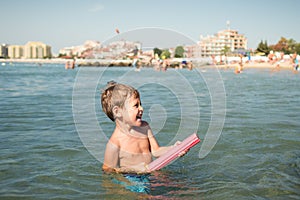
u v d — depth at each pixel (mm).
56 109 7824
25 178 3318
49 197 2875
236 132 5246
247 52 62375
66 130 5492
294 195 2900
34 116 6820
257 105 8516
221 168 3631
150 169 3463
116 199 2834
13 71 36406
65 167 3648
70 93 11844
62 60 110188
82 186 3127
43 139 4859
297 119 6430
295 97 10500
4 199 2828
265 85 15727
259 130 5406
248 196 2879
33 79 20719
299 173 3449
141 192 2977
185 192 2965
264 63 53188
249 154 4141
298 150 4305
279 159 3928
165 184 3158
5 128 5633
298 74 28344
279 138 4902
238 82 17859
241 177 3348
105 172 3508
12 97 10445
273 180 3252
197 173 3480
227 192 2959
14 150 4285
